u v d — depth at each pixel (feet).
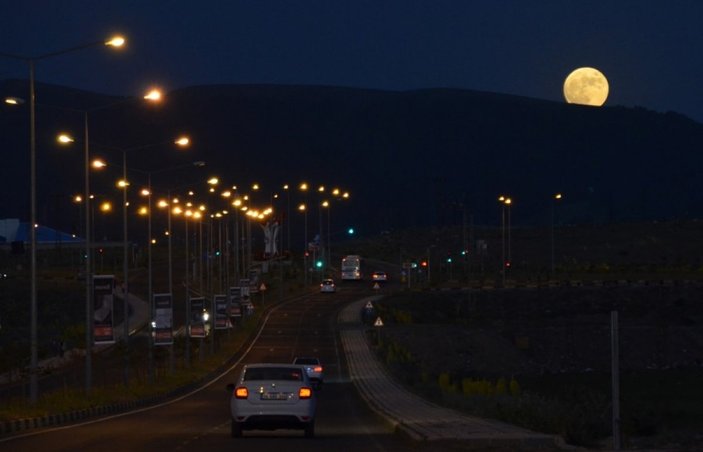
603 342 481.46
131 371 366.22
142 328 528.22
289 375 149.28
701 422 248.11
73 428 170.60
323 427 178.70
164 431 162.61
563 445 128.67
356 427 179.01
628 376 424.46
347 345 481.87
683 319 534.78
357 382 339.16
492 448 124.36
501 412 189.26
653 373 433.07
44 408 200.44
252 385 146.20
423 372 398.21
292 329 551.59
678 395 351.67
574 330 491.72
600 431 158.51
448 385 345.10
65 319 525.75
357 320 579.89
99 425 178.70
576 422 155.94
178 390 307.17
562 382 409.49
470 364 462.60
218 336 468.75
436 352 472.44
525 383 406.62
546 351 477.77
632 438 166.20
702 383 390.01
